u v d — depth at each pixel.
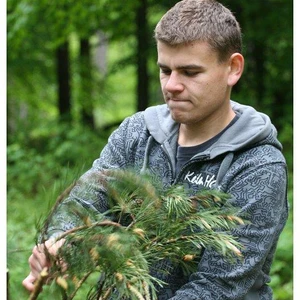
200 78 1.93
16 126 11.45
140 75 10.35
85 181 1.81
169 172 2.10
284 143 9.24
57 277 1.62
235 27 2.00
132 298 1.62
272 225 1.94
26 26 8.88
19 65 10.93
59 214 1.71
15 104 12.10
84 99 12.05
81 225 1.71
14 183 8.17
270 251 2.08
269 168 1.95
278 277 5.05
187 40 1.90
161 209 1.84
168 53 1.94
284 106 9.92
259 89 10.21
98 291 1.74
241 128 2.03
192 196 1.96
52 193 1.73
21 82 11.49
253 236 1.89
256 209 1.92
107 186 1.82
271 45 10.15
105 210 1.94
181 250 1.85
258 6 9.43
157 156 2.14
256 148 2.00
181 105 1.96
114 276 1.64
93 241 1.61
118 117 15.25
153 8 10.41
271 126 2.06
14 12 8.58
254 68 10.20
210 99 1.96
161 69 1.99
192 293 1.85
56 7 9.12
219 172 1.99
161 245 1.82
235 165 1.99
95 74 12.49
